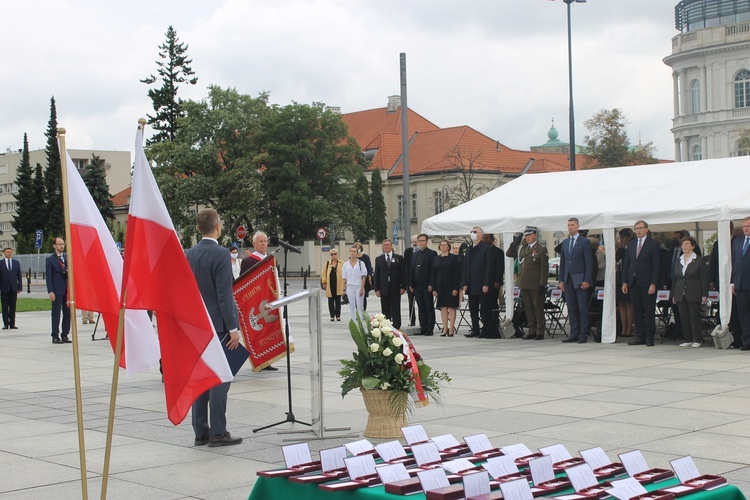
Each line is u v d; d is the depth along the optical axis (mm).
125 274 6121
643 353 15750
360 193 74312
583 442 8180
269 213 71438
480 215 20031
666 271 17922
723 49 83000
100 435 9273
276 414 10234
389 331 8531
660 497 4266
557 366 14062
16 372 15156
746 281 15664
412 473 4762
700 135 85125
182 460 7984
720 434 8461
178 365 6426
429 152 86812
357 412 10234
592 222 17953
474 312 19891
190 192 67812
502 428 8922
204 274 8430
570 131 33312
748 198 16297
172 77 81125
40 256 74938
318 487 4660
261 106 71438
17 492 6965
